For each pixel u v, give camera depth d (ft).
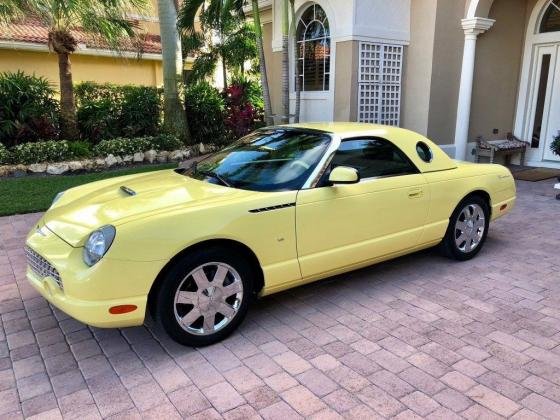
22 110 34.01
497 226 20.83
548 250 17.60
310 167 12.42
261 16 39.73
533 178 30.89
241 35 49.32
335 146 12.90
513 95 35.47
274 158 13.23
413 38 31.91
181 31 37.52
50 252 10.41
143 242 9.79
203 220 10.45
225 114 41.52
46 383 9.70
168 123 38.70
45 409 8.89
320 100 33.50
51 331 11.83
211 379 9.77
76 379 9.82
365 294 13.85
